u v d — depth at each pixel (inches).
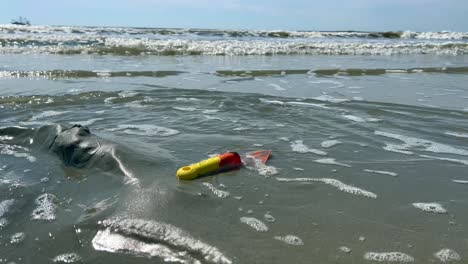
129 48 688.4
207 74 477.4
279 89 389.4
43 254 126.0
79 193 163.0
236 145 218.1
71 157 193.5
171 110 294.8
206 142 221.8
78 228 137.3
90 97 335.9
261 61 613.0
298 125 259.9
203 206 145.4
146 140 222.2
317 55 722.2
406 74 509.0
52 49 661.9
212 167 173.5
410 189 168.6
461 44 884.6
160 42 755.4
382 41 1138.0
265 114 285.4
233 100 324.8
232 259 117.5
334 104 319.0
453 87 414.3
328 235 131.4
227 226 134.0
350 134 243.8
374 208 151.1
